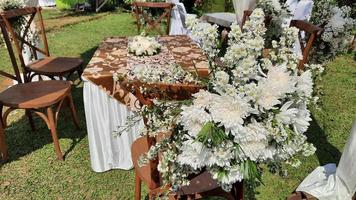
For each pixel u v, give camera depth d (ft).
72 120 11.01
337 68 16.01
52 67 10.61
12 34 9.85
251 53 3.39
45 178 8.25
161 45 9.67
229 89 3.19
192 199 5.00
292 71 3.57
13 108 8.20
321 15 8.86
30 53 12.18
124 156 8.52
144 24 15.42
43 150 9.38
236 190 5.02
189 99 3.66
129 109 7.63
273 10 8.25
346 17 8.67
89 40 20.52
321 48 8.72
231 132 3.16
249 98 3.17
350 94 13.21
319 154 9.32
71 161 8.88
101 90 7.56
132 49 8.93
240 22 11.08
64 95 8.63
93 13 30.42
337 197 6.05
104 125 7.98
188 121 3.30
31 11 10.64
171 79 3.71
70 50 18.47
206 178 5.22
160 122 3.56
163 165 3.54
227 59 3.49
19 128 10.57
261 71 3.45
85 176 8.33
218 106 3.18
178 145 3.52
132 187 7.97
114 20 26.53
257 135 3.17
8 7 10.75
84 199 7.59
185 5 22.75
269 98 3.21
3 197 7.63
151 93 3.68
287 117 3.24
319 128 10.67
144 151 5.96
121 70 7.60
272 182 8.15
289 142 3.35
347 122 11.07
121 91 7.43
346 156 5.79
